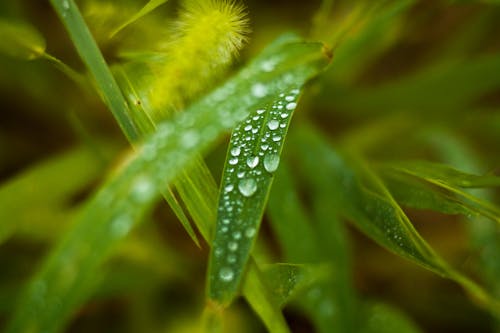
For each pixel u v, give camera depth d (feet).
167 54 0.89
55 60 0.93
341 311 1.03
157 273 1.12
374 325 1.05
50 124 1.25
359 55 1.21
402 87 1.20
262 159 0.88
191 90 0.89
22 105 1.23
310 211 1.15
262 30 1.22
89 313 1.14
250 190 0.87
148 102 0.90
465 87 1.19
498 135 1.19
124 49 0.94
